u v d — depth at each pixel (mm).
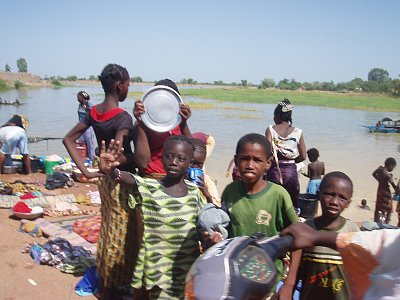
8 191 8328
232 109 48062
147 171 4332
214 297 1897
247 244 2115
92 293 4621
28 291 4574
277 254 2193
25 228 6359
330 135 27125
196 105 51906
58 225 6809
